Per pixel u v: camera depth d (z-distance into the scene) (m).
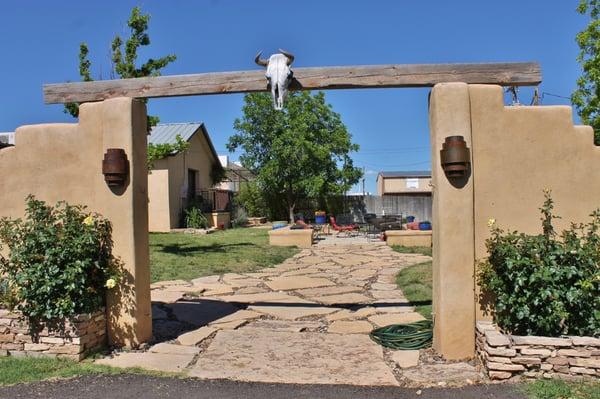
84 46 12.94
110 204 5.42
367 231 21.30
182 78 5.55
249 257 13.02
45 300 5.03
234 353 5.36
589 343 4.23
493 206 5.02
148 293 5.71
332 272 11.07
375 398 4.15
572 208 5.00
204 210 23.17
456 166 4.82
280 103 5.21
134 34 13.20
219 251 13.98
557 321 4.49
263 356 5.25
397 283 9.59
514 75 5.11
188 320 6.75
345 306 7.61
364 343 5.66
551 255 4.56
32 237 5.10
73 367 4.84
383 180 46.09
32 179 5.59
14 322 5.17
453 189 4.96
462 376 4.55
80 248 5.11
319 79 5.35
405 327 6.11
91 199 5.49
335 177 26.03
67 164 5.54
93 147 5.48
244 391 4.31
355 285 9.48
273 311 7.29
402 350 5.35
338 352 5.36
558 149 5.03
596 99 12.34
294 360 5.12
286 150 24.22
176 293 8.47
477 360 4.87
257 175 26.50
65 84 5.62
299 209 27.42
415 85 5.21
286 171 24.94
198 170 24.66
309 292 8.78
